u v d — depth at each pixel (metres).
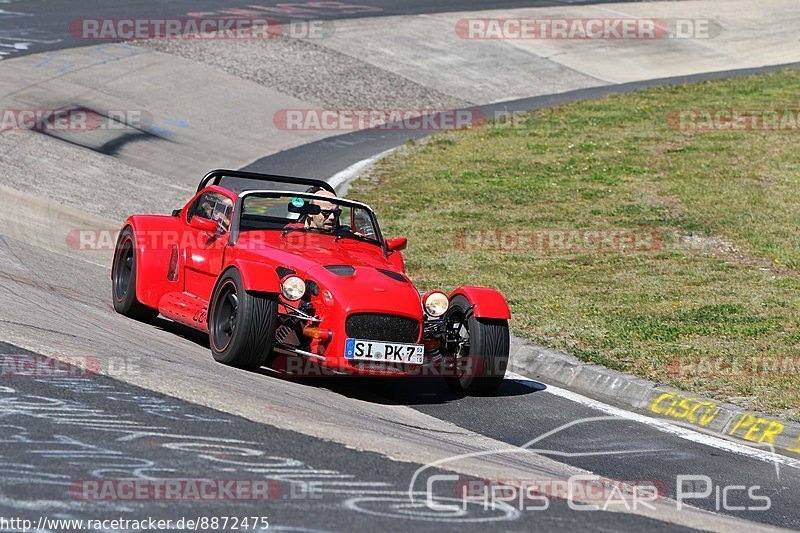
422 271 50.94
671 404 33.53
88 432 22.27
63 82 85.12
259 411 25.86
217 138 79.88
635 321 42.16
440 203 66.06
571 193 68.31
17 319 31.91
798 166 73.88
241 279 31.59
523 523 19.83
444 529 18.95
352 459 22.84
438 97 100.31
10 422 22.31
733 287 47.69
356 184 70.00
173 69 94.56
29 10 110.06
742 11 148.75
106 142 73.06
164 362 29.94
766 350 38.53
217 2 125.06
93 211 58.62
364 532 18.39
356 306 31.22
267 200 36.81
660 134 85.44
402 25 123.00
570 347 38.66
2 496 18.44
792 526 23.34
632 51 124.50
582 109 96.12
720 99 98.88
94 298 41.31
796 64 120.88
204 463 21.25
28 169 63.16
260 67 100.06
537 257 53.84
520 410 32.25
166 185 67.06
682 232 58.62
